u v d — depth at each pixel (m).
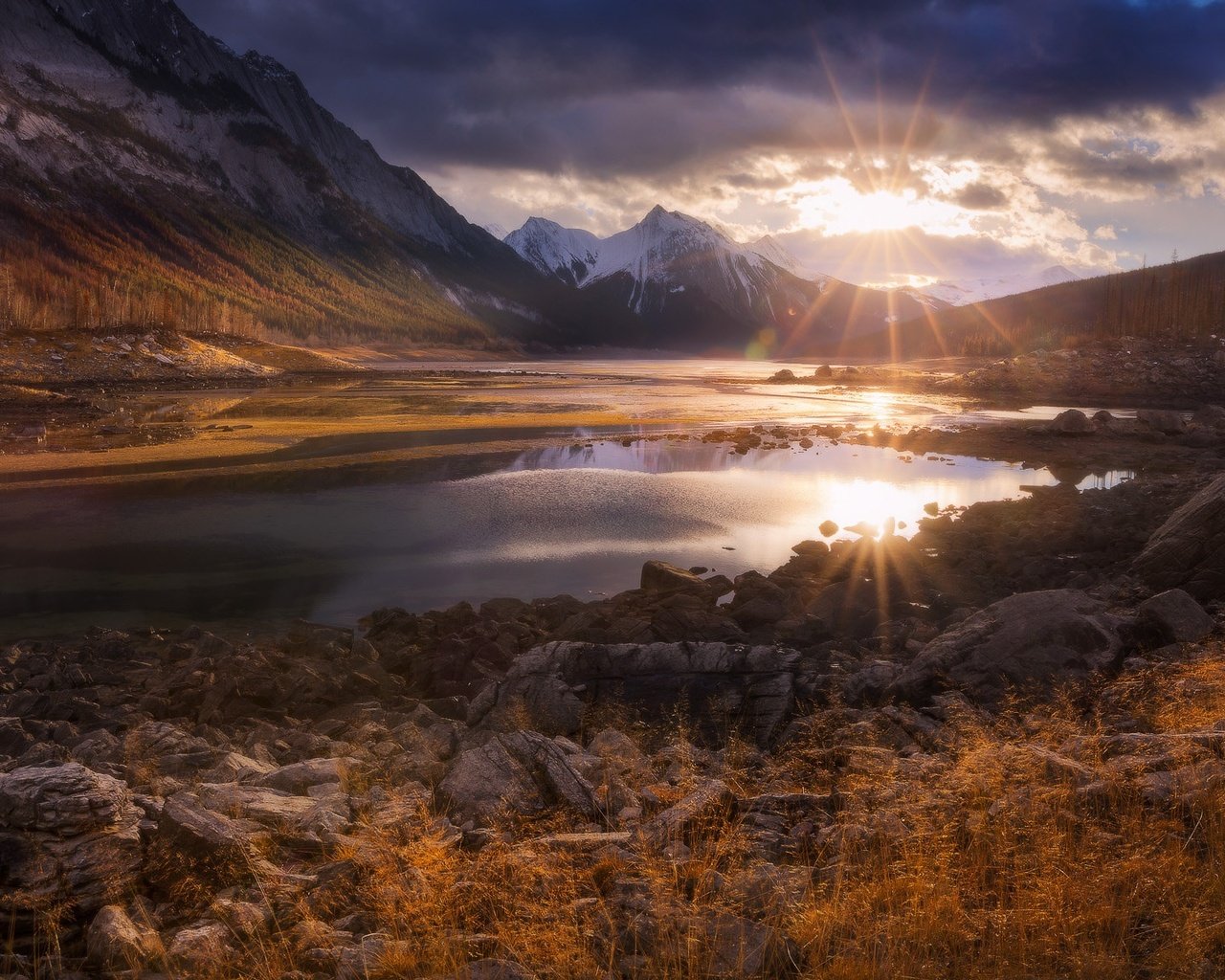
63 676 15.53
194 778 9.28
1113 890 5.14
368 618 19.94
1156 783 6.24
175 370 115.62
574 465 43.72
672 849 6.05
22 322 132.88
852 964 4.57
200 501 34.12
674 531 29.56
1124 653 11.29
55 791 6.05
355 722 12.66
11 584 23.17
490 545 27.62
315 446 49.03
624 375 162.50
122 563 25.34
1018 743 8.16
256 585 23.27
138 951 5.18
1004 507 31.33
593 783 8.30
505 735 8.47
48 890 5.65
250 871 6.11
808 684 11.69
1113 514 28.89
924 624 17.31
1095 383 103.19
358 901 5.91
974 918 4.94
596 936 5.07
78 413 64.94
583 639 17.22
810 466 44.38
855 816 6.44
